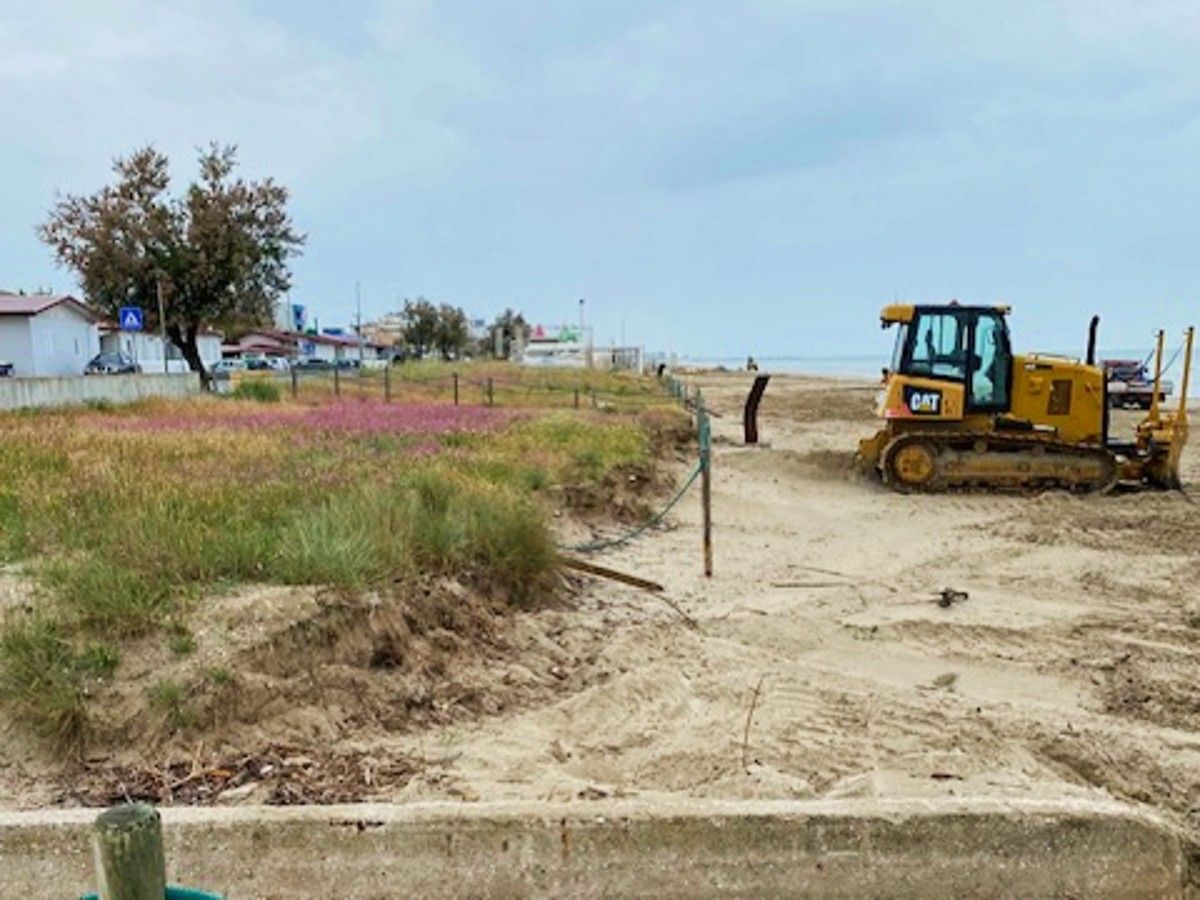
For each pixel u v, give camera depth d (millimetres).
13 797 3678
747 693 5258
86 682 4148
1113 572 8344
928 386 13406
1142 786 4172
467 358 81812
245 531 5906
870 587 7980
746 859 3094
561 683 5531
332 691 4684
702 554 9281
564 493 10039
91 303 33625
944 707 5105
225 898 2762
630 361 77875
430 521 6672
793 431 23453
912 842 3115
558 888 3064
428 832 3084
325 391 24719
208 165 32406
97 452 9562
